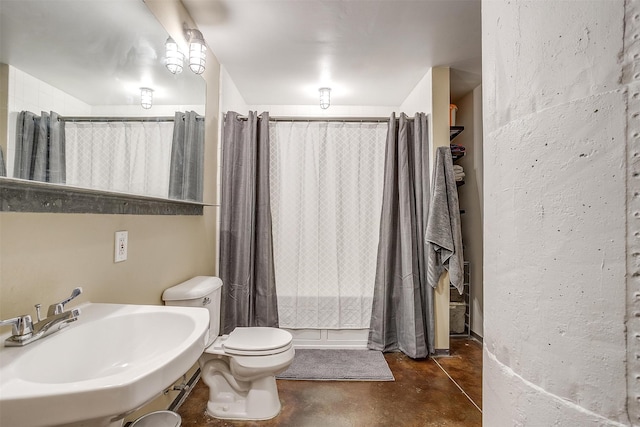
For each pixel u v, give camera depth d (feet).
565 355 1.80
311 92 9.84
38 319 2.76
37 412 1.96
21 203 2.81
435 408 5.90
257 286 8.30
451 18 6.11
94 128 3.53
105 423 2.29
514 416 2.11
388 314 8.51
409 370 7.39
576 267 1.75
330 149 9.14
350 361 7.78
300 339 8.79
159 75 4.90
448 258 7.94
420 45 7.09
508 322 2.19
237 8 5.82
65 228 3.32
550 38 1.90
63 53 3.11
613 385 1.60
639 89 1.52
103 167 3.68
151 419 3.86
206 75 7.11
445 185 8.05
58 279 3.24
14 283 2.77
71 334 2.91
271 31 6.55
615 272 1.60
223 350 5.59
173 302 5.33
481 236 9.20
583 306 1.72
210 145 7.37
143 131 4.48
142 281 4.75
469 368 7.50
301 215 9.05
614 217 1.61
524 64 2.08
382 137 9.13
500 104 2.32
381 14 5.98
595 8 1.68
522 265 2.07
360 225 9.06
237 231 8.16
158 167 4.91
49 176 2.92
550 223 1.89
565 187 1.81
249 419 5.54
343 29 6.48
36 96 2.80
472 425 5.43
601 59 1.66
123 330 3.35
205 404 6.03
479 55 7.54
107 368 3.14
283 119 9.02
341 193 9.16
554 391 1.85
